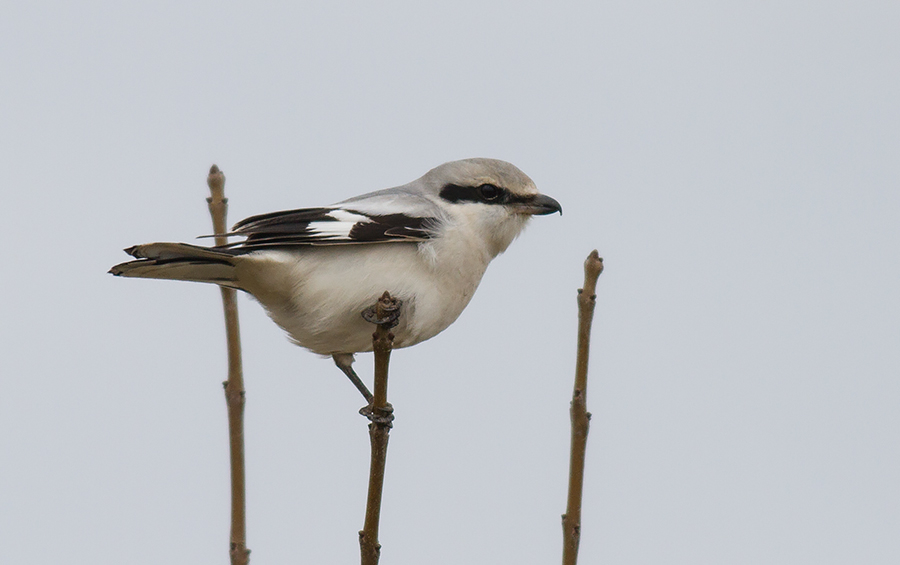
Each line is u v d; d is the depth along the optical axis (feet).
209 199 28.37
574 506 21.61
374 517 21.16
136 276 27.17
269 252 27.53
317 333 29.63
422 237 29.09
